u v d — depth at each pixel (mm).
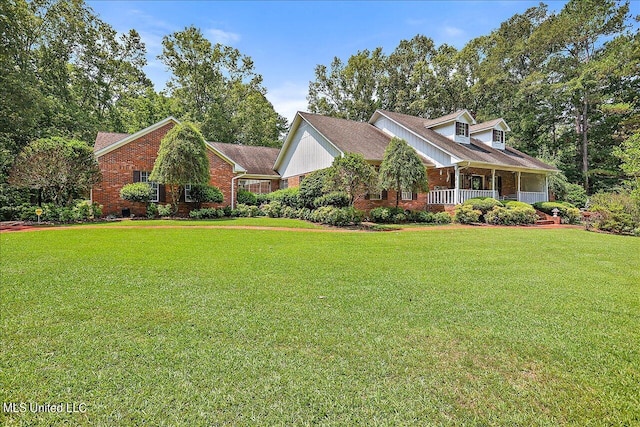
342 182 13508
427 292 4664
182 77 31578
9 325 3334
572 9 27359
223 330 3311
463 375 2580
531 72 29734
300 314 3750
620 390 2402
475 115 33438
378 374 2574
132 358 2750
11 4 18703
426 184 15234
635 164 14562
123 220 14734
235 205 18969
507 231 12734
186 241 8883
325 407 2182
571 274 5918
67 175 14023
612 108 24422
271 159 25172
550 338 3244
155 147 17031
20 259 6273
